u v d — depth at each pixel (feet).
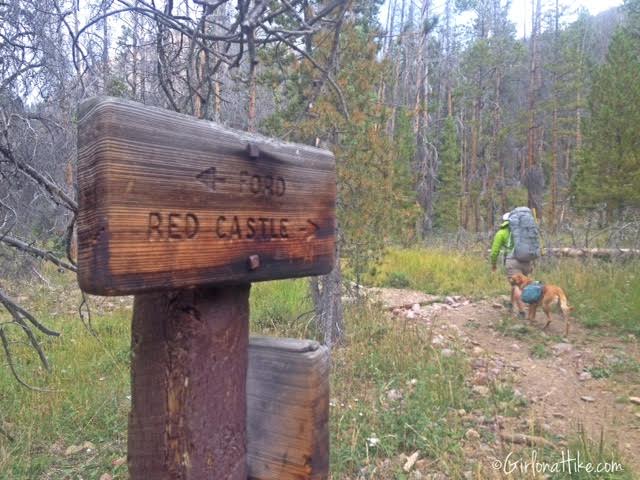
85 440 13.73
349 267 23.72
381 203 20.61
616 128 55.77
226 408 4.43
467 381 18.44
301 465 4.83
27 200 13.89
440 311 29.43
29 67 11.03
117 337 22.34
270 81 19.39
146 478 4.23
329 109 18.07
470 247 53.16
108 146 3.24
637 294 26.76
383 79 21.66
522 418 15.72
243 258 4.24
